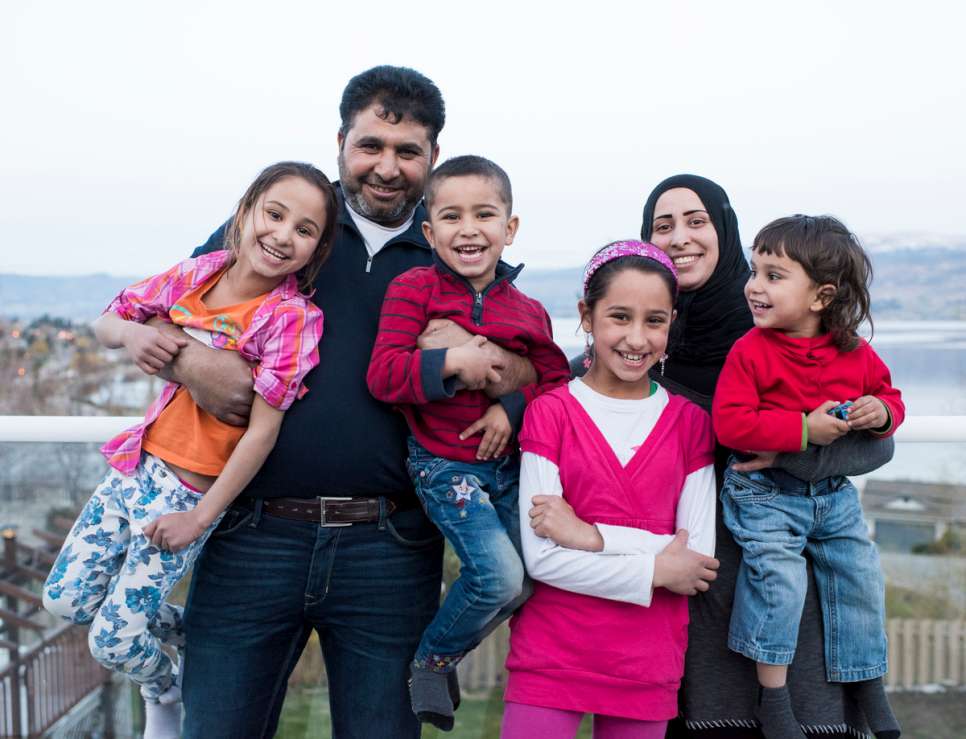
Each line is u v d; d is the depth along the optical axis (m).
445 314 1.75
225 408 1.67
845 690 1.75
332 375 1.76
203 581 1.84
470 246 1.74
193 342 1.68
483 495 1.74
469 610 1.68
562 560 1.61
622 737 1.66
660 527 1.69
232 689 1.80
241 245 1.72
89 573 1.73
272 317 1.69
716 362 1.96
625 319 1.66
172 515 1.64
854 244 1.64
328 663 1.92
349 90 1.87
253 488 1.77
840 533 1.71
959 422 2.15
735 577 1.77
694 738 1.77
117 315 1.80
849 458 1.69
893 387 1.75
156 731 1.96
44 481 2.23
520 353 1.80
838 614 1.71
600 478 1.67
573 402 1.74
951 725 2.27
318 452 1.73
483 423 1.72
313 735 2.18
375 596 1.82
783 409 1.64
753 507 1.71
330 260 1.84
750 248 1.72
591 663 1.63
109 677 2.30
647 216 2.04
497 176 1.75
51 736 2.30
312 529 1.77
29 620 2.28
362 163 1.83
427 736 2.17
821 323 1.69
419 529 1.86
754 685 1.76
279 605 1.80
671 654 1.66
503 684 2.18
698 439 1.75
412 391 1.63
